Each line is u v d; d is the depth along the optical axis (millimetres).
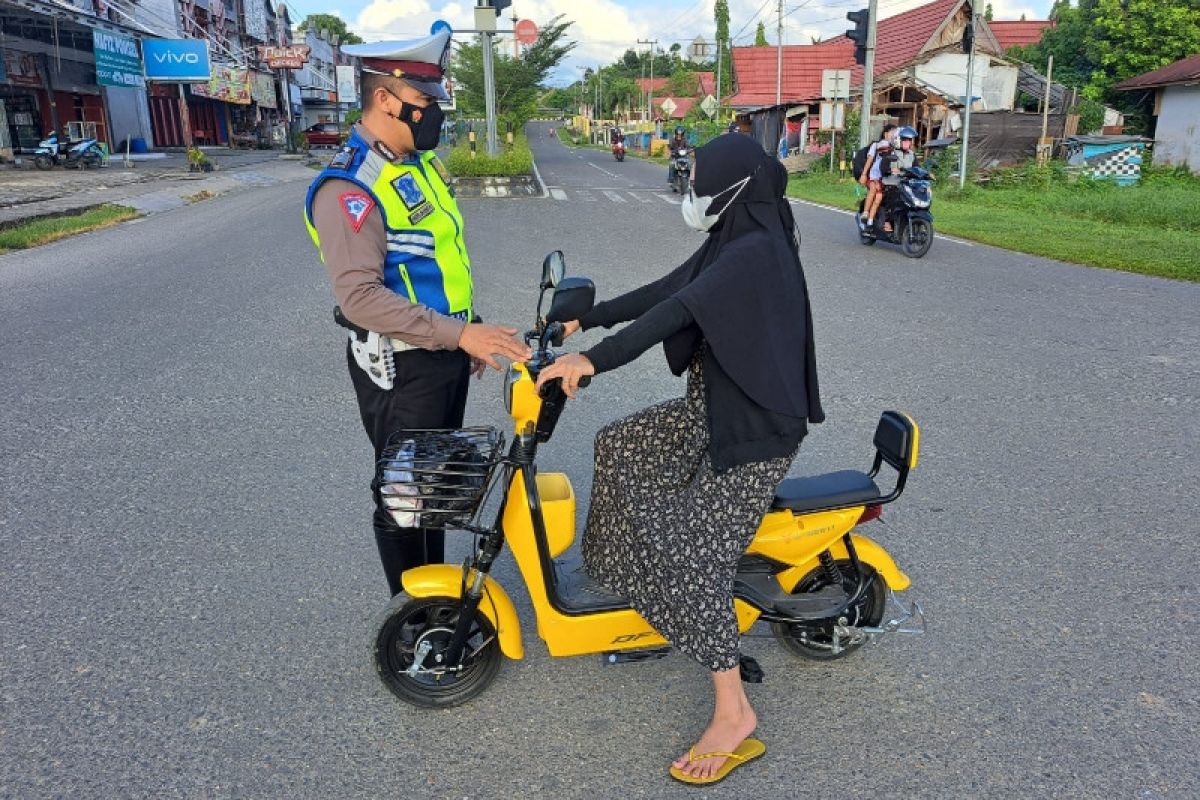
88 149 25781
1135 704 2986
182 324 7797
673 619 2666
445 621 3006
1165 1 29938
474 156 20766
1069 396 6031
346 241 2684
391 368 2869
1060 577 3775
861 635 3209
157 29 34531
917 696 3057
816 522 2943
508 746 2826
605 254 11492
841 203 19188
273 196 19359
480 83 44156
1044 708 2977
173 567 3842
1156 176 24938
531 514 2730
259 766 2713
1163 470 4836
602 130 76062
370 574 3811
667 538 2662
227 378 6352
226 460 4957
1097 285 9828
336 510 4383
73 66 30172
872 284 9836
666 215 16219
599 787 2646
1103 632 3391
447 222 2928
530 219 15383
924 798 2588
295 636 3375
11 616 3467
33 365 6621
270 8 55594
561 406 2695
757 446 2574
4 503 4422
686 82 80250
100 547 4004
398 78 2721
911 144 12016
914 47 30562
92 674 3129
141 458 4980
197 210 16562
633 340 2400
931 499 4500
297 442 5219
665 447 2838
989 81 29359
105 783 2625
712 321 2439
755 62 40062
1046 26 41125
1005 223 15164
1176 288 9664
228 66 39031
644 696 3094
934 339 7484
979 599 3623
